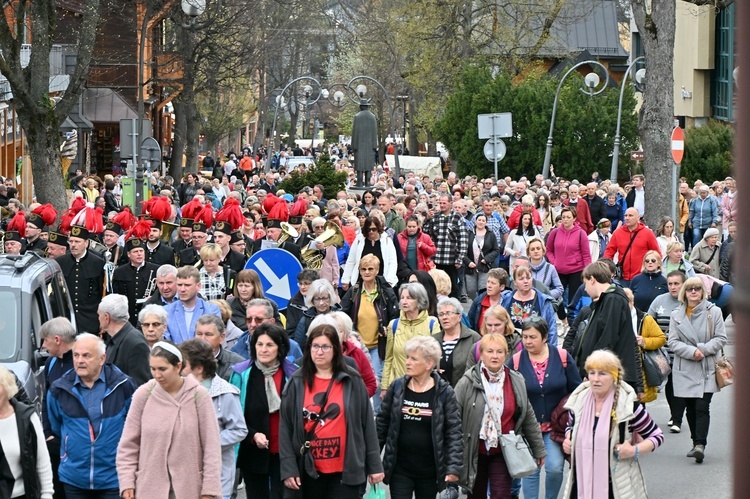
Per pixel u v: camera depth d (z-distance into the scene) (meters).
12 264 15.22
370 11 101.31
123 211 25.03
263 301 13.45
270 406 11.71
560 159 62.25
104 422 11.04
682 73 90.50
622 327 14.73
